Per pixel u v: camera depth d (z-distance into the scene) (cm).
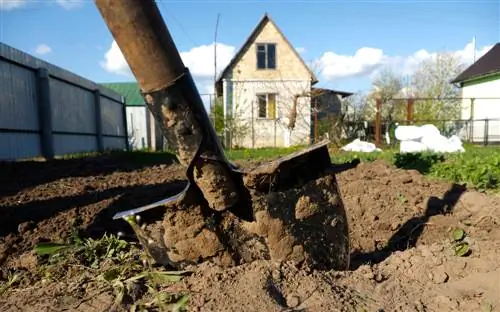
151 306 203
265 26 2159
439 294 207
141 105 2281
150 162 1044
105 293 220
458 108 2369
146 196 477
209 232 235
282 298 200
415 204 415
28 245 308
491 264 229
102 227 348
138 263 250
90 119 1508
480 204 383
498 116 2119
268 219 234
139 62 202
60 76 1180
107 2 191
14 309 212
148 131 2277
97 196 490
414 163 780
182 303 196
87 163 947
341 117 1952
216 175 224
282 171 233
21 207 432
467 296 204
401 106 2419
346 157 1014
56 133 1164
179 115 212
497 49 2369
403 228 344
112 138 1814
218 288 204
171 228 234
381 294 208
